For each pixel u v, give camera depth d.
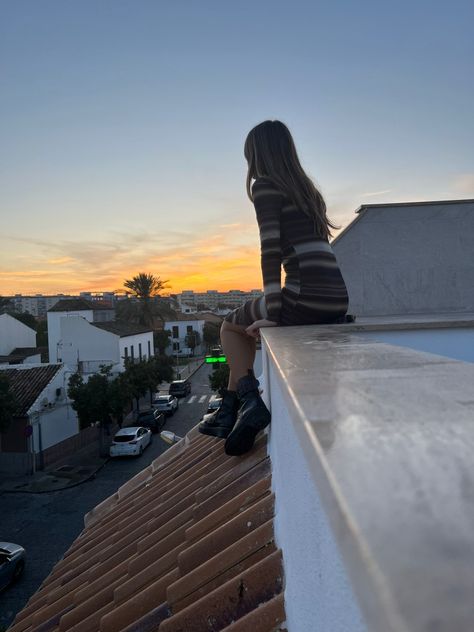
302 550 0.98
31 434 23.42
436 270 9.53
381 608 0.27
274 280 2.40
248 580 1.59
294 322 2.47
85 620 2.48
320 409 0.64
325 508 0.44
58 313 52.06
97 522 4.65
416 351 1.14
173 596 1.92
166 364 43.41
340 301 2.49
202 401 42.97
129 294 63.19
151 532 3.09
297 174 2.52
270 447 2.39
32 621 3.16
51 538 16.14
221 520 2.23
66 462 25.50
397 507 0.37
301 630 1.05
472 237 9.48
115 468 24.48
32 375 27.14
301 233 2.49
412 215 9.59
